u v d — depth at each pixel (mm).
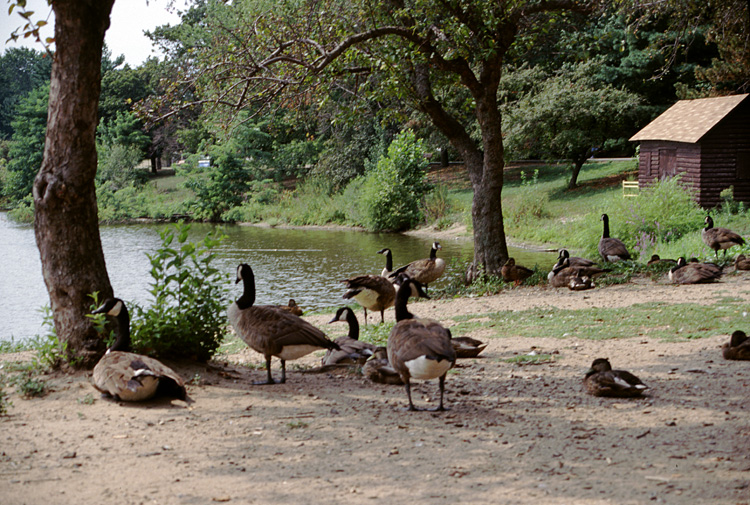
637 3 21172
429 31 18422
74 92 8047
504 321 13742
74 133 8133
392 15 18969
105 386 7301
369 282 13656
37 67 79000
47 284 8383
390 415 7320
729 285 16578
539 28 19797
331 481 5246
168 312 9039
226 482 5199
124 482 5168
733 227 28672
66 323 8344
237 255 35375
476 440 6379
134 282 27266
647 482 5164
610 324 12695
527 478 5301
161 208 62438
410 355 6961
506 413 7402
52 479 5199
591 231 30234
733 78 33781
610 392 7852
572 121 42219
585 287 17391
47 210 8219
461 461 5750
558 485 5129
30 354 11586
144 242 43031
